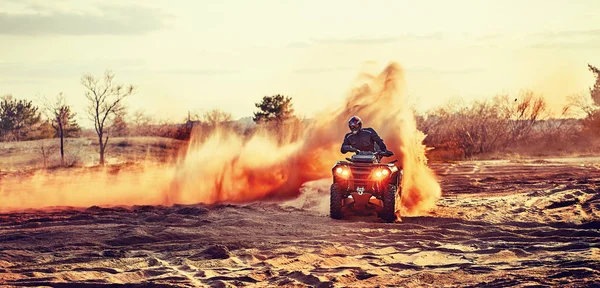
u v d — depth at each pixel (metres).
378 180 14.77
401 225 14.19
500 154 55.25
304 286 8.68
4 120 75.19
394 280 9.00
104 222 14.98
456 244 11.86
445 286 8.54
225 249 10.92
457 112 61.81
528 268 9.37
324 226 14.05
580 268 8.91
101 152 56.78
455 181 29.12
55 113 59.50
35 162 57.28
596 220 14.46
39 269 9.72
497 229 13.64
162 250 11.31
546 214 15.98
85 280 9.12
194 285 8.78
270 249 11.30
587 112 62.84
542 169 37.00
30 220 15.72
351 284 8.81
